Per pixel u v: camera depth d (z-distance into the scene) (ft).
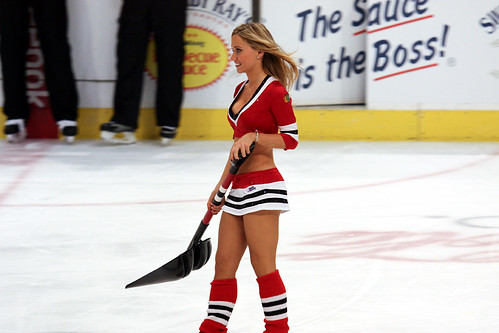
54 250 44.52
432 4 77.00
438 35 77.51
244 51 28.55
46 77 75.77
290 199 56.39
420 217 51.47
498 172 65.41
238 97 29.76
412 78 78.64
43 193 58.44
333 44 79.46
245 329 32.60
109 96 80.43
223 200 29.73
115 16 78.64
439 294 36.99
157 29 73.97
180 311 34.83
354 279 39.22
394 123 79.51
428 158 71.26
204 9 78.33
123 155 72.84
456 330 32.45
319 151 74.54
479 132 79.25
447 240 46.19
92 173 65.21
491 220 50.60
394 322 33.37
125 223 50.24
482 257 42.83
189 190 59.26
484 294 36.94
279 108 28.37
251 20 78.64
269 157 29.14
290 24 79.00
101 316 34.27
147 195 57.77
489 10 76.79
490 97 78.48
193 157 72.02
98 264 41.91
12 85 76.07
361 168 67.00
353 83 80.12
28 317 34.19
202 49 79.25
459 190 59.11
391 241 46.01
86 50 79.36
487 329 32.53
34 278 39.58
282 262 42.09
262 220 28.45
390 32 77.66
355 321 33.53
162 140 77.30
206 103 80.48
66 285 38.50
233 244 29.12
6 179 62.95
